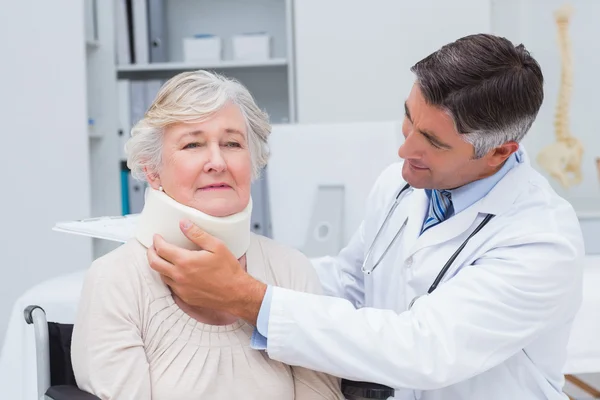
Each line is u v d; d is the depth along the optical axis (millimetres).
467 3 3041
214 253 1051
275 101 3451
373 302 1424
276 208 1936
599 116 3260
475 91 1062
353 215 1884
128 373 1055
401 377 1085
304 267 1276
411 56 3068
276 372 1158
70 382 1308
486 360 1095
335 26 3082
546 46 3312
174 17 3414
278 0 3381
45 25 2832
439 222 1286
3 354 1595
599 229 2756
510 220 1187
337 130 1884
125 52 3148
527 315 1097
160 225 1101
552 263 1102
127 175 3113
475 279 1110
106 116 3145
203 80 1127
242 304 1084
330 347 1087
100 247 3146
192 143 1105
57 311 1582
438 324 1092
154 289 1115
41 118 2857
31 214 2877
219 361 1111
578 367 1599
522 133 1131
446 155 1133
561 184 3150
